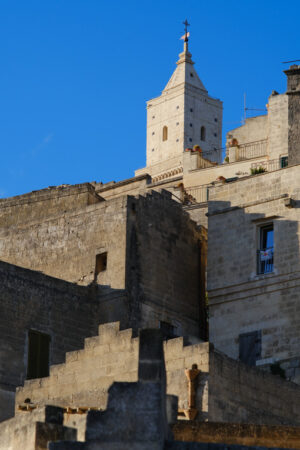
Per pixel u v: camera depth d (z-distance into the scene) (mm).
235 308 55281
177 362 42906
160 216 60375
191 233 62250
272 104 77375
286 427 37062
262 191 56281
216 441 36344
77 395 43219
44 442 34562
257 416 43344
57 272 60156
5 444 36812
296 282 53719
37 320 54344
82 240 59844
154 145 129625
